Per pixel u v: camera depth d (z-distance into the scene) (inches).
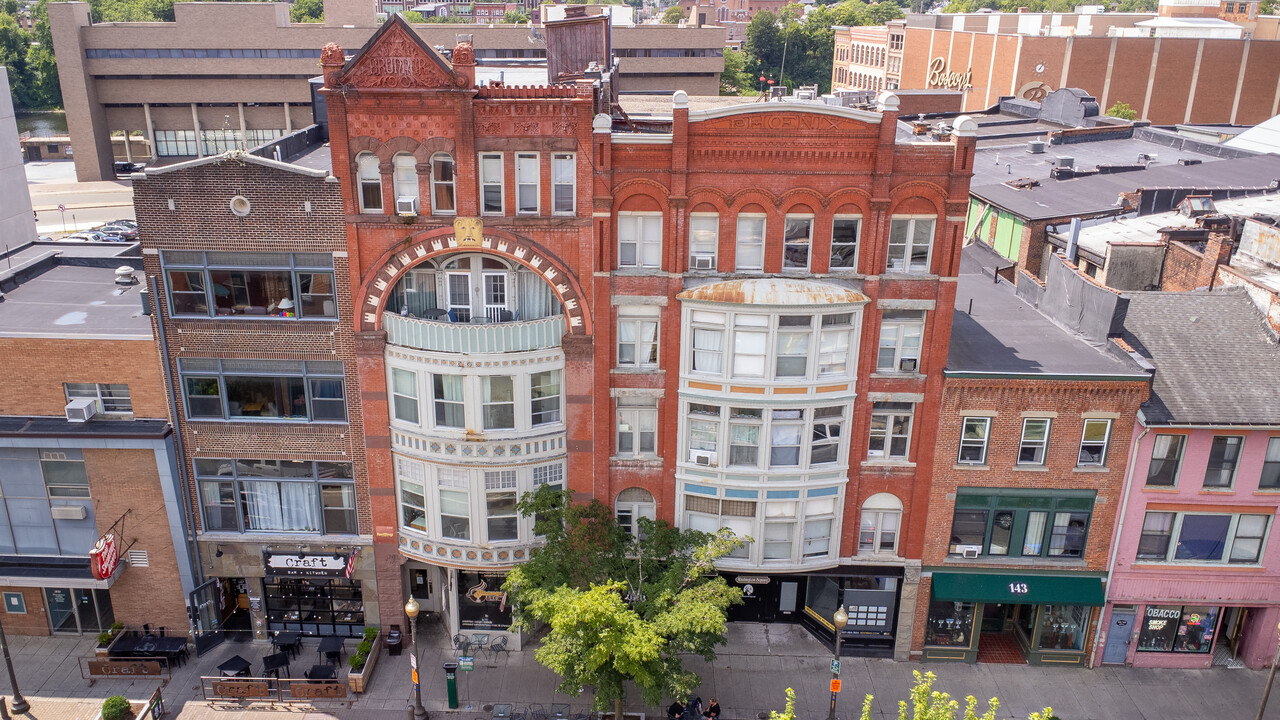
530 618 1194.0
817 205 1090.1
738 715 1206.9
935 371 1160.8
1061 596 1236.5
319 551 1293.1
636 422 1215.6
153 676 1268.5
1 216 1955.0
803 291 1105.4
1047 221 1904.5
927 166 1075.3
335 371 1197.1
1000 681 1274.6
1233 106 4084.6
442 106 1047.6
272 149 1326.3
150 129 4623.5
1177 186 2164.1
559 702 1232.2
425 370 1154.0
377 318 1154.7
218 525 1293.1
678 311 1138.7
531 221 1096.2
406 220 1100.5
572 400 1188.5
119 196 4313.5
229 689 1224.2
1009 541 1256.2
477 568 1256.2
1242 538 1227.2
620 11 3307.1
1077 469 1202.0
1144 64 4057.6
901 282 1120.8
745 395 1154.0
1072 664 1307.8
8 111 1974.7
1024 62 4170.8
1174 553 1235.9
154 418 1229.7
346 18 4633.4
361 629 1355.8
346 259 1130.0
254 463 1253.1
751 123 1054.4
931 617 1302.9
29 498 1257.4
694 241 1120.8
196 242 1128.8
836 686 1130.7
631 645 971.9
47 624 1348.4
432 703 1225.4
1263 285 1358.3
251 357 1189.1
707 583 1110.4
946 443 1194.0
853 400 1172.5
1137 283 1648.6
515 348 1146.0
